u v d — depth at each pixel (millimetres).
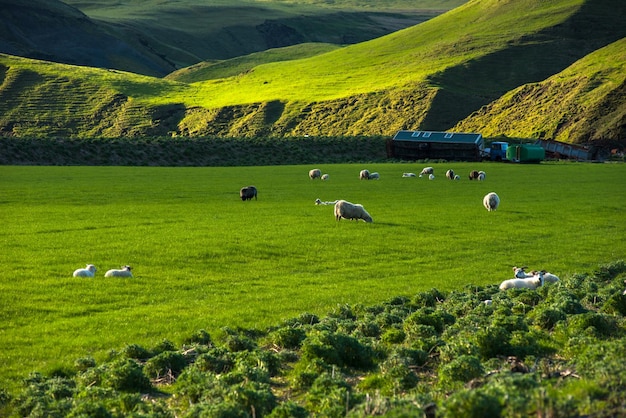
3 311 29031
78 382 21344
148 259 41000
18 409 19094
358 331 26625
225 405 17203
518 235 53781
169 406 19547
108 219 56719
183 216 59531
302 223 56312
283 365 23547
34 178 93938
